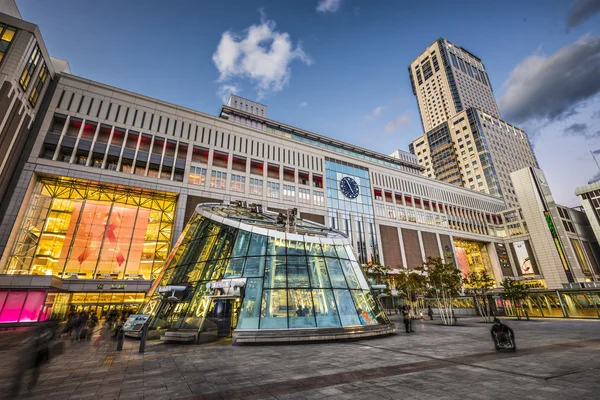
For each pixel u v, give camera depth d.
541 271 78.94
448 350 13.79
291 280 20.31
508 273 92.31
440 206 90.31
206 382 8.95
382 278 55.69
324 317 18.95
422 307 53.12
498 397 6.82
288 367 10.77
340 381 8.64
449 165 148.88
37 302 33.66
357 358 12.25
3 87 36.41
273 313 18.53
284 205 63.38
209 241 25.17
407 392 7.40
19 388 7.82
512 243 94.81
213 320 19.73
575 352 12.32
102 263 46.88
